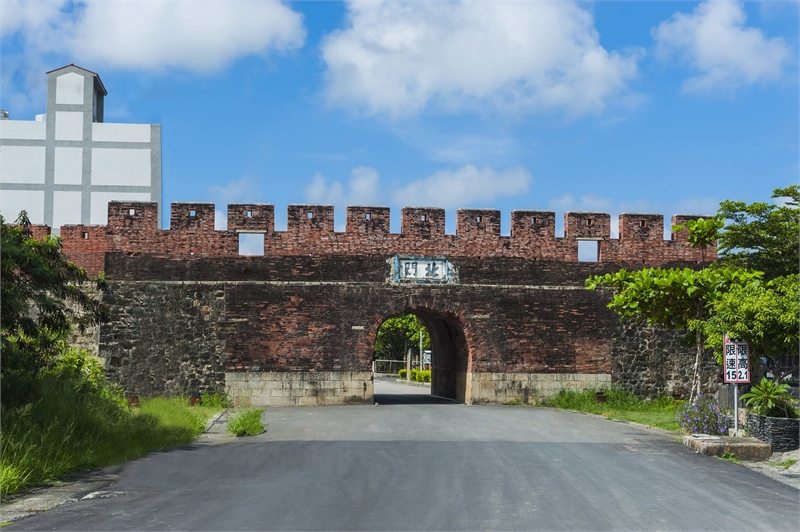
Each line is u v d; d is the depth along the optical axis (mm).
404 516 10586
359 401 29969
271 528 9930
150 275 29688
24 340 18672
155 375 29234
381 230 30797
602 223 31938
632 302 22391
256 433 20344
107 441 16547
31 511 10914
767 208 30344
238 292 29844
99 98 50094
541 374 31000
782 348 18703
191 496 11977
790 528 10266
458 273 30984
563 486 12859
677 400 31062
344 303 30250
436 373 37906
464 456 16219
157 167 47188
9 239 17641
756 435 18000
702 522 10500
